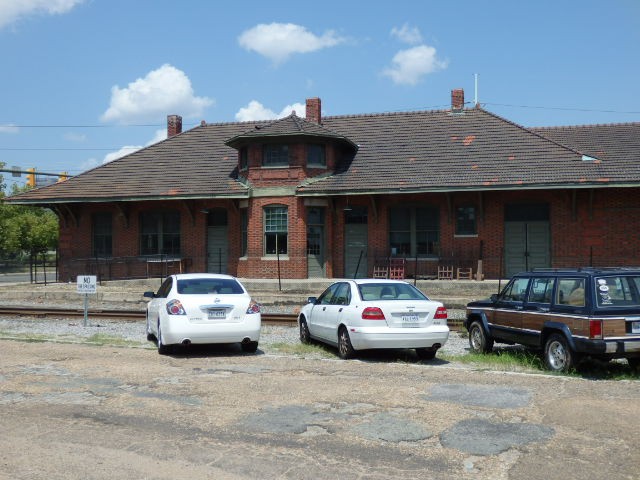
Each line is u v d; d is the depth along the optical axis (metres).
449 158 24.50
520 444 6.10
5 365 10.41
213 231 26.38
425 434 6.45
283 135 24.11
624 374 9.83
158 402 7.86
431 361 11.22
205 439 6.42
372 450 6.02
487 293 21.95
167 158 28.38
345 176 24.64
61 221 27.86
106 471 5.56
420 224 24.36
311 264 24.66
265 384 8.84
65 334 14.55
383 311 10.85
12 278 40.28
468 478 5.32
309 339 13.40
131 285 25.45
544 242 23.05
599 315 9.32
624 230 22.08
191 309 11.38
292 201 24.28
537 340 10.43
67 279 27.45
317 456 5.89
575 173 21.77
